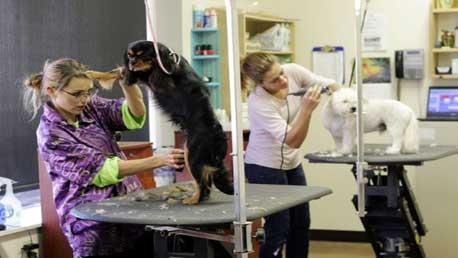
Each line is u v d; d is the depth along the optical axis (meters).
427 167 4.34
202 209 2.02
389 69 4.84
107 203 2.18
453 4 4.54
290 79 3.29
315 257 4.69
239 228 1.83
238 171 1.83
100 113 2.50
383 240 3.23
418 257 3.23
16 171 3.32
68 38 3.61
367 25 4.86
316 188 2.39
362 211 2.66
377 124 3.16
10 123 3.27
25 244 3.07
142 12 4.23
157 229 2.05
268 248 3.15
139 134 4.18
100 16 3.85
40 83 2.37
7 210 3.05
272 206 2.01
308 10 5.05
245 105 3.79
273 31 4.77
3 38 3.21
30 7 3.36
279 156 3.15
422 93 4.78
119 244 2.34
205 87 2.18
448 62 4.66
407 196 3.23
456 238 4.32
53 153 2.27
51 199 3.10
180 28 4.33
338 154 3.12
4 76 3.22
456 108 4.51
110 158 2.27
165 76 2.11
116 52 3.98
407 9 4.79
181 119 2.13
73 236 2.31
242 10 4.53
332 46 5.00
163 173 3.49
